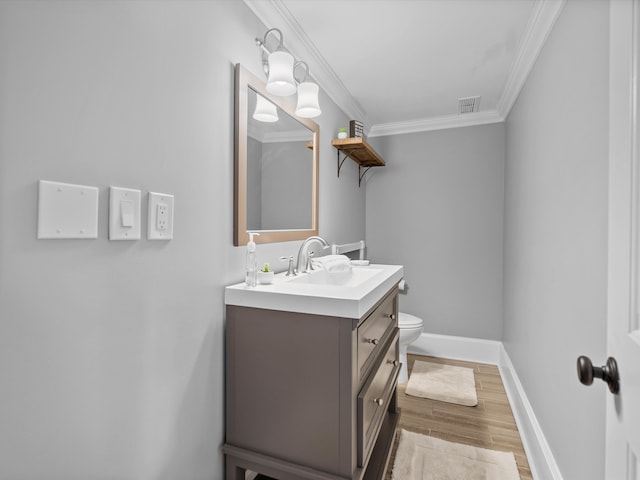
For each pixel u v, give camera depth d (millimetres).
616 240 603
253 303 1206
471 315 3035
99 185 819
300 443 1154
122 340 889
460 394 2334
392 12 1609
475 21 1678
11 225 662
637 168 545
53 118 725
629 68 562
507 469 1593
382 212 3336
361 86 2432
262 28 1528
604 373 617
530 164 1910
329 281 1750
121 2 870
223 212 1271
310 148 2008
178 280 1063
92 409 820
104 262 838
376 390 1324
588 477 1098
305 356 1140
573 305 1247
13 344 672
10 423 673
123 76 876
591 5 1107
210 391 1211
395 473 1560
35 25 692
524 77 2066
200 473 1169
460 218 3074
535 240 1783
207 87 1181
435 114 2996
